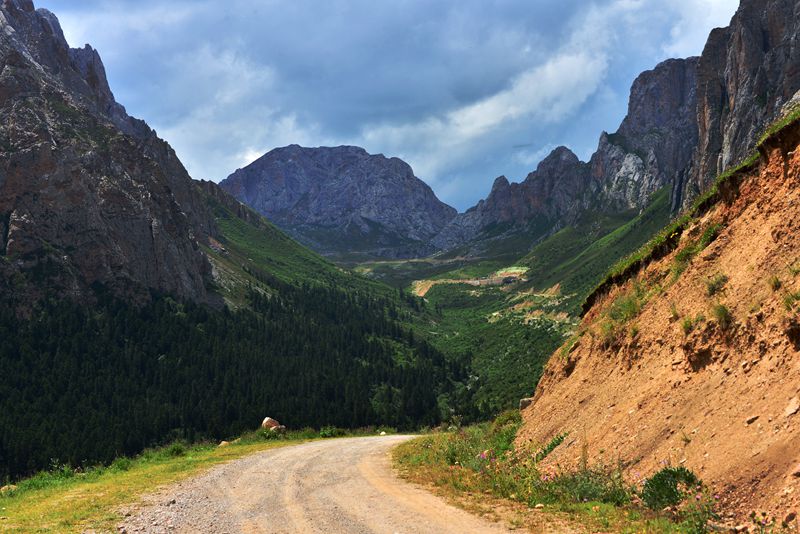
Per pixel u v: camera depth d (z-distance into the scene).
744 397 11.42
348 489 17.48
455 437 30.09
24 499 19.36
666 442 12.73
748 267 13.98
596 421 16.72
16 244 137.00
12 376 107.56
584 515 11.72
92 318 135.50
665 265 19.95
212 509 14.96
